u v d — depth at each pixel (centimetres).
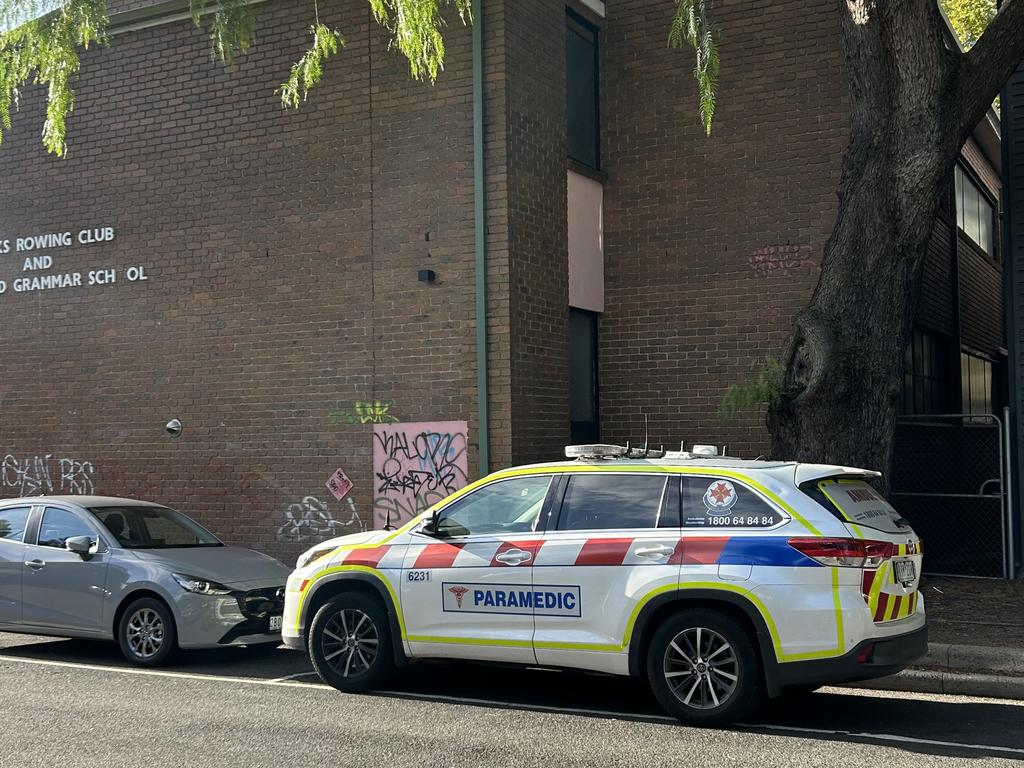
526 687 870
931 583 1233
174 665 978
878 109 1073
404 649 823
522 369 1297
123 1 1538
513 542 792
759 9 1401
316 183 1411
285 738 700
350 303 1381
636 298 1462
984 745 678
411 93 1350
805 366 1064
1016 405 1317
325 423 1394
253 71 1458
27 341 1622
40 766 636
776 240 1385
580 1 1443
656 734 708
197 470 1483
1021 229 1327
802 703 800
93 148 1577
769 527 720
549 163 1367
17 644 1107
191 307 1495
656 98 1461
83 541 999
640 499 770
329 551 880
